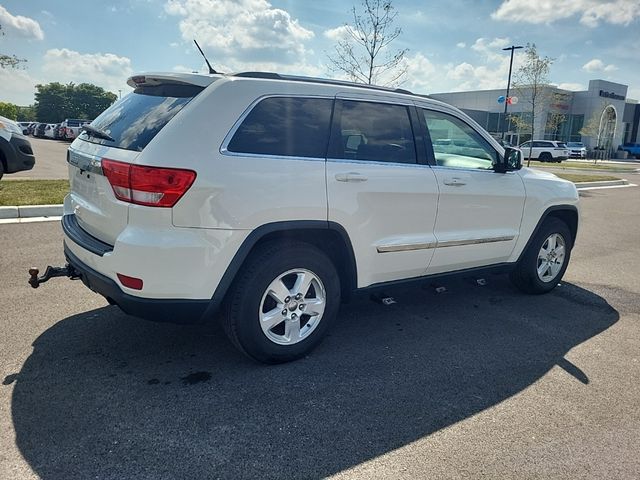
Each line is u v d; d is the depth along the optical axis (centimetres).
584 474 246
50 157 2006
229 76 320
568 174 2289
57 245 597
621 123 5266
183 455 247
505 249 469
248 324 320
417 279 412
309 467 243
